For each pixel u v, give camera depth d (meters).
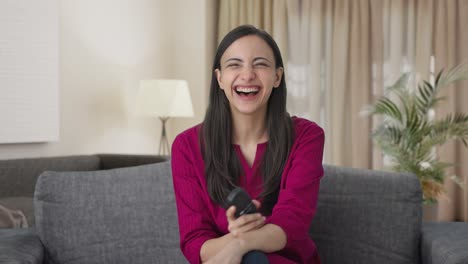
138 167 2.27
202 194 1.92
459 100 5.43
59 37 4.60
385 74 5.59
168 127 5.95
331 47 5.64
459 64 5.44
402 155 4.12
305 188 1.85
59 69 4.59
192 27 5.81
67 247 2.12
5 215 3.03
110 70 5.13
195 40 5.79
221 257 1.64
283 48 5.65
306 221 1.80
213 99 1.97
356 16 5.53
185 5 5.84
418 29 5.50
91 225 2.14
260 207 1.88
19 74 4.22
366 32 5.52
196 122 5.80
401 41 5.52
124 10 5.27
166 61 5.82
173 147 2.01
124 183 2.20
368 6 5.54
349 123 5.63
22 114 4.25
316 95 5.62
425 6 5.48
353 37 5.55
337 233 2.14
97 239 2.13
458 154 5.49
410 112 4.18
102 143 5.07
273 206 1.91
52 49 4.45
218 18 5.80
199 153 1.95
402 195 2.11
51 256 2.12
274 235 1.70
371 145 5.57
